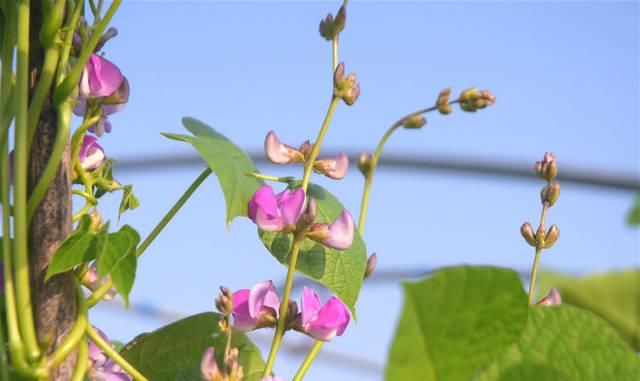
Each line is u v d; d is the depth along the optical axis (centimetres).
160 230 70
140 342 71
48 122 64
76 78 64
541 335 53
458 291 45
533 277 70
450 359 45
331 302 67
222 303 65
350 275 71
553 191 70
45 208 64
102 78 67
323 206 73
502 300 46
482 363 47
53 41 65
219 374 64
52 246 64
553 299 66
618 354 52
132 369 65
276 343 67
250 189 71
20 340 63
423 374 46
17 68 64
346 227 68
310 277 71
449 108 73
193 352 72
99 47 68
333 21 72
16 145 63
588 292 38
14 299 63
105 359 67
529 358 52
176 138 70
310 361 68
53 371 64
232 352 65
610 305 38
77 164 67
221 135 76
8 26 65
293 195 68
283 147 71
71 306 65
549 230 70
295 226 67
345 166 72
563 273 38
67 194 65
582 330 53
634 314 38
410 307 44
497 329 47
